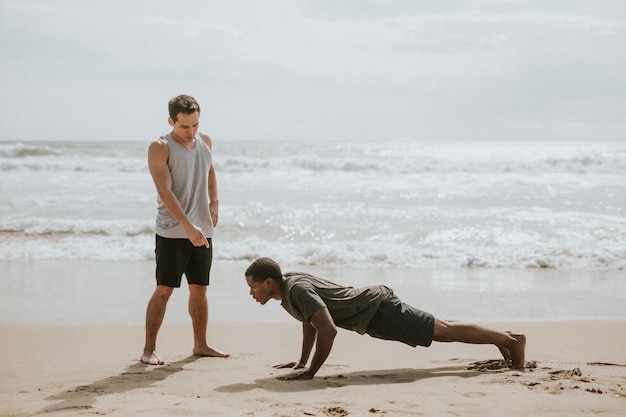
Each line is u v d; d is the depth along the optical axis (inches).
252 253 404.5
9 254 403.2
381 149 1722.4
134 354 190.5
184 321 239.6
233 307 264.7
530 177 823.1
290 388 145.9
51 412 125.9
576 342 203.2
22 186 724.0
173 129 186.1
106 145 1502.2
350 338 212.1
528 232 459.5
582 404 127.6
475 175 855.7
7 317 245.3
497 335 162.9
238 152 1504.7
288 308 162.4
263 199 627.8
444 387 144.2
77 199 622.5
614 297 285.6
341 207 576.4
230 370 168.6
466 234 455.8
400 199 630.5
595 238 438.9
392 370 165.8
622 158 910.4
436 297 285.3
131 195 650.8
